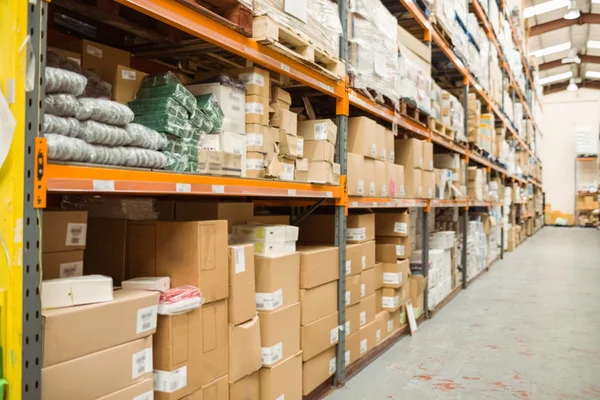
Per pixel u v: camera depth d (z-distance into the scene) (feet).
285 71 8.38
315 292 9.54
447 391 10.67
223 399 7.03
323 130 9.92
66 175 4.71
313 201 11.47
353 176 11.12
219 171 7.10
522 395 10.51
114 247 7.02
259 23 7.48
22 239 4.39
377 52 11.75
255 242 8.39
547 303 20.08
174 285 6.62
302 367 9.32
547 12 53.47
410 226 17.07
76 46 6.69
